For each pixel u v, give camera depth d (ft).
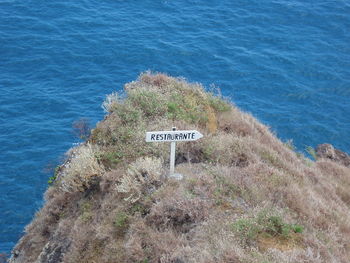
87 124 101.55
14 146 97.35
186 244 37.83
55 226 51.31
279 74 119.75
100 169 49.11
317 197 49.24
